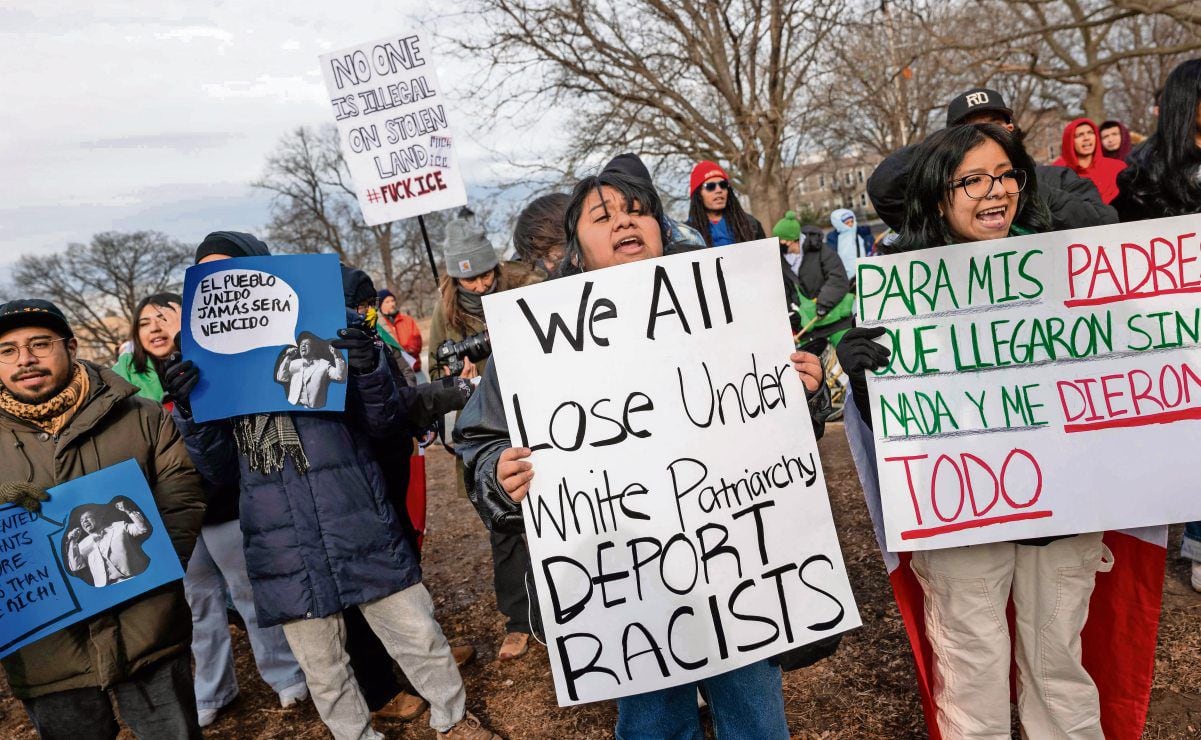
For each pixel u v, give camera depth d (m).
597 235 1.92
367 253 38.56
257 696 3.59
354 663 3.02
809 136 17.89
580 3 13.29
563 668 1.83
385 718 3.14
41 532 2.17
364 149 4.34
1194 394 1.94
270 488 2.51
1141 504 1.92
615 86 14.30
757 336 1.86
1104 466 1.94
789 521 1.87
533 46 13.43
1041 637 2.01
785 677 2.86
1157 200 2.64
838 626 1.87
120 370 3.75
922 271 1.96
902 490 1.97
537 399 1.83
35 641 2.15
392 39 4.23
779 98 14.21
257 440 2.48
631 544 1.82
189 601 3.32
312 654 2.58
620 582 1.83
